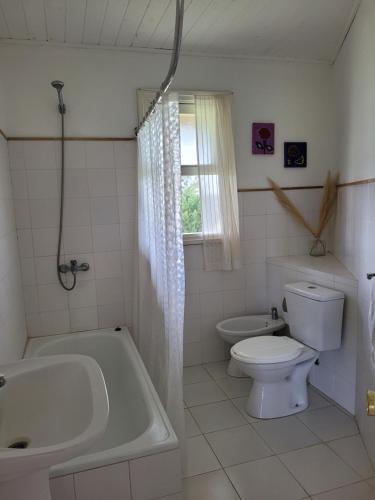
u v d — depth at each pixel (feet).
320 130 10.42
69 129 8.72
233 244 9.86
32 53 8.34
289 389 7.89
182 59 9.30
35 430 4.17
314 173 10.49
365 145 7.59
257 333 9.32
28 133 8.47
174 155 5.71
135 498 4.67
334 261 9.52
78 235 9.07
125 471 4.59
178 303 6.02
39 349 8.30
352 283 7.41
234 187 9.70
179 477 4.82
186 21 7.75
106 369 9.00
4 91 8.20
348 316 7.57
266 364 7.34
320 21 8.11
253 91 9.86
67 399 4.40
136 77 9.03
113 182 9.14
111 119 8.97
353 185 8.25
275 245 10.50
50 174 8.71
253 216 10.27
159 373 7.11
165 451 4.72
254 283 10.50
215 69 9.55
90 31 7.96
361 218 7.66
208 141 9.49
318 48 9.36
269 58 9.82
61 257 9.02
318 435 7.13
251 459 6.52
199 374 9.77
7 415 4.20
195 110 9.35
